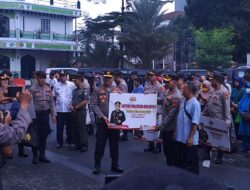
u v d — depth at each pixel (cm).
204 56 3609
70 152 1059
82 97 1062
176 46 4959
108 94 809
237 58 4325
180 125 680
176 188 104
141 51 4128
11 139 302
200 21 4725
